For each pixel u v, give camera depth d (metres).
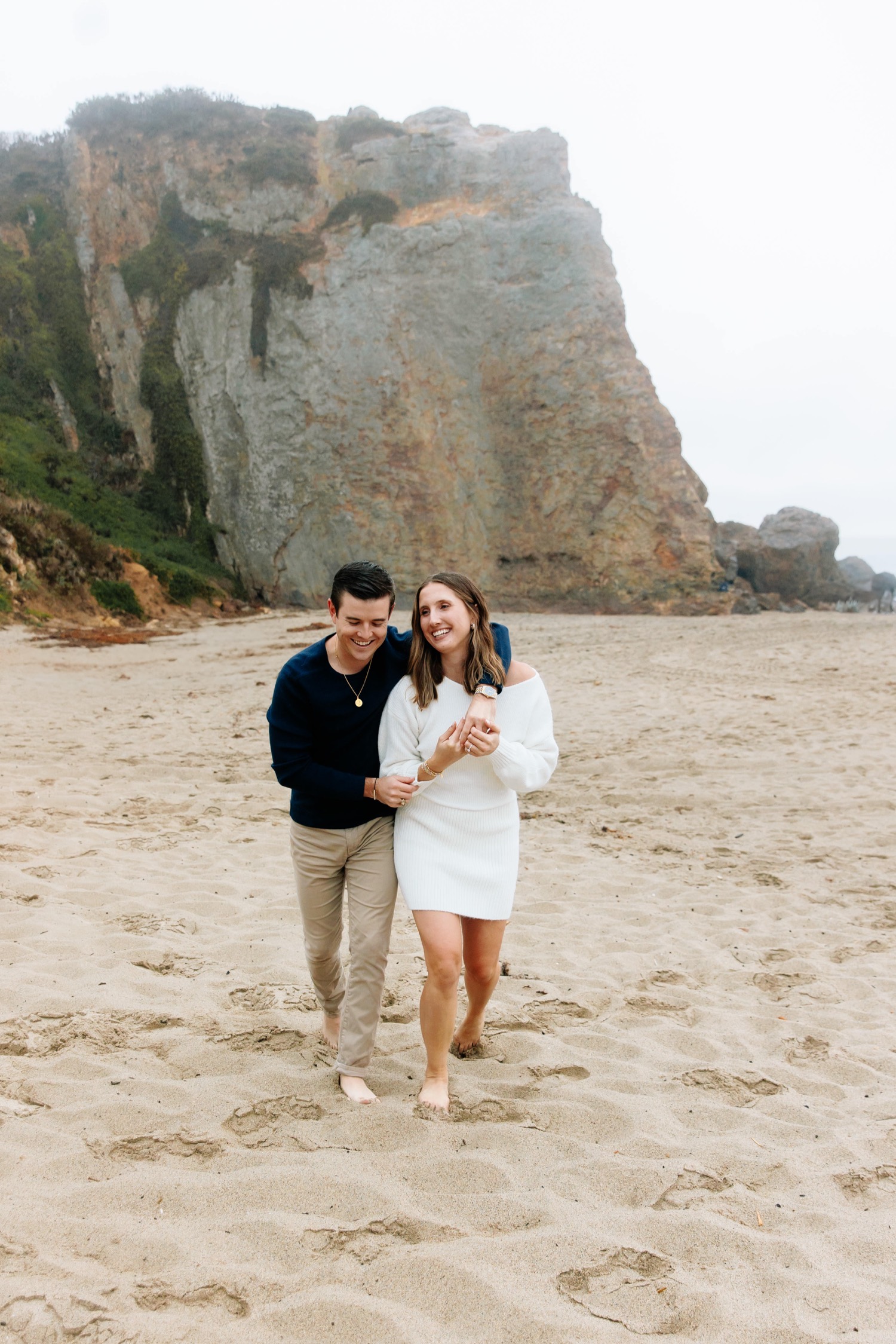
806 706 12.47
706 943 5.13
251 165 38.09
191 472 35.50
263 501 34.88
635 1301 2.20
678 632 23.12
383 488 34.16
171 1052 3.46
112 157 39.34
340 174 38.25
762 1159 2.90
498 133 40.22
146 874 5.81
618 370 33.53
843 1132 3.14
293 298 35.62
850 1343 2.07
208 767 9.17
